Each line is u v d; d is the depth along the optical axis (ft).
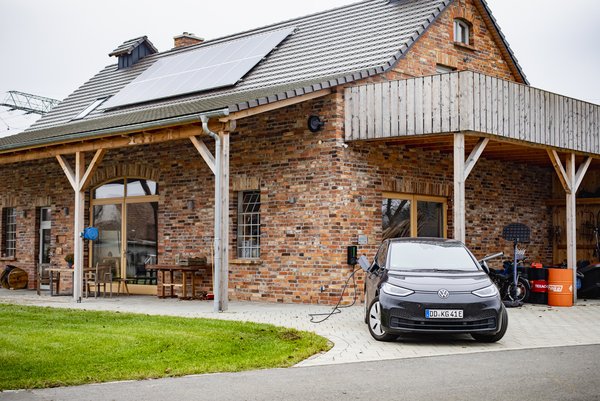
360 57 54.90
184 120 44.55
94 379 25.12
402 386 24.00
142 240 62.80
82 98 79.10
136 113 59.21
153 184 62.39
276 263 52.70
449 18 59.98
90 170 52.70
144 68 78.48
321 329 37.58
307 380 25.07
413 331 32.40
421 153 55.16
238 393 23.07
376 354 30.42
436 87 45.62
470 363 28.25
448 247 37.45
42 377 25.22
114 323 38.17
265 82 57.62
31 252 72.33
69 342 31.14
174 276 59.06
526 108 48.60
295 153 51.96
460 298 32.50
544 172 67.82
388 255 36.73
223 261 44.96
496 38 64.44
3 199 75.41
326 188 50.16
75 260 53.31
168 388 23.88
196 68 67.62
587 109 54.60
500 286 51.13
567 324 40.45
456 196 44.37
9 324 37.91
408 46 54.03
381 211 52.24
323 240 50.19
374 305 34.27
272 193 53.16
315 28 64.80
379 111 48.44
